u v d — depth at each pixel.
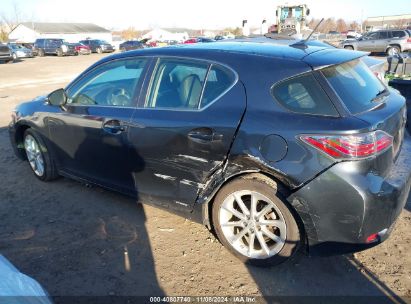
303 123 2.69
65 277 3.01
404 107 3.17
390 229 2.85
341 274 3.02
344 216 2.65
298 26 22.56
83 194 4.40
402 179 2.82
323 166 2.62
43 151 4.54
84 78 4.10
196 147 3.10
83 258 3.24
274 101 2.85
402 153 3.16
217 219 3.21
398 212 2.83
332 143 2.58
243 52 3.15
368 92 3.01
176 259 3.23
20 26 72.69
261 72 2.95
